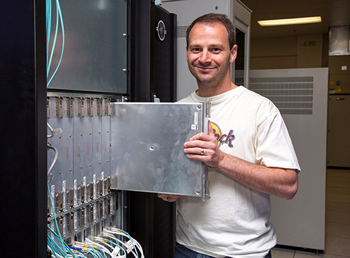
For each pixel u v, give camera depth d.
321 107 2.77
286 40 6.89
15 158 0.70
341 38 6.23
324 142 2.77
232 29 1.13
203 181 0.97
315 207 2.81
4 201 0.72
